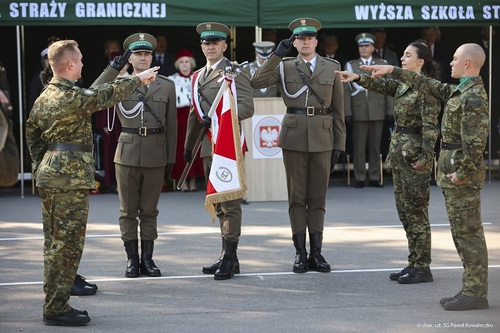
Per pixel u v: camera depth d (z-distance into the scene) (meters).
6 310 10.28
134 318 9.91
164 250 13.69
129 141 11.88
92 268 12.48
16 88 21.30
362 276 11.81
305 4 18.91
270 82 12.14
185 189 20.06
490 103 21.55
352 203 18.02
